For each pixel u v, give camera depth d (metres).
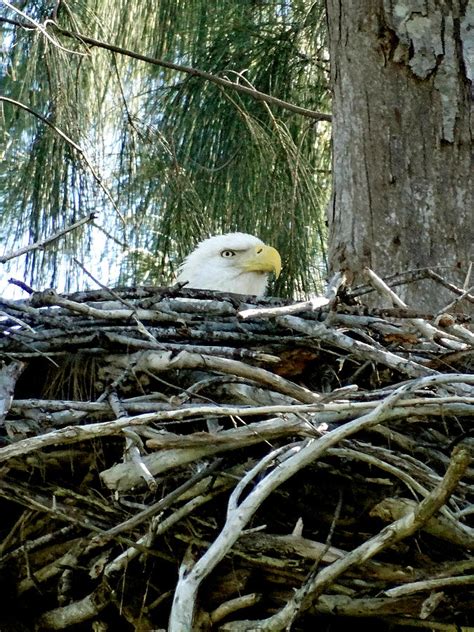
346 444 7.25
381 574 7.33
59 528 7.95
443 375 6.90
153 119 11.54
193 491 7.46
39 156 10.97
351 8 10.23
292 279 11.36
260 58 11.77
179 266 11.51
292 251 11.37
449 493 6.71
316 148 12.34
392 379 7.93
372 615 7.46
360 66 10.12
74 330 7.74
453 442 7.39
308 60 11.96
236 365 7.45
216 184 11.48
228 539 6.71
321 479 7.73
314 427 7.10
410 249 9.68
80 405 7.41
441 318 7.66
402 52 10.02
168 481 7.64
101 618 7.96
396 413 6.91
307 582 7.07
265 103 11.16
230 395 7.71
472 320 8.30
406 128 9.93
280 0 11.92
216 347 7.55
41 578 7.94
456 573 7.25
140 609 7.80
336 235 10.00
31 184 10.98
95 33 11.66
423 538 7.62
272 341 7.89
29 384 8.23
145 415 6.93
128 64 11.84
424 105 9.95
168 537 7.68
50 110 10.97
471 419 7.67
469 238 9.67
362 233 9.83
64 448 7.75
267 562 7.48
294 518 7.79
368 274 8.02
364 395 7.23
